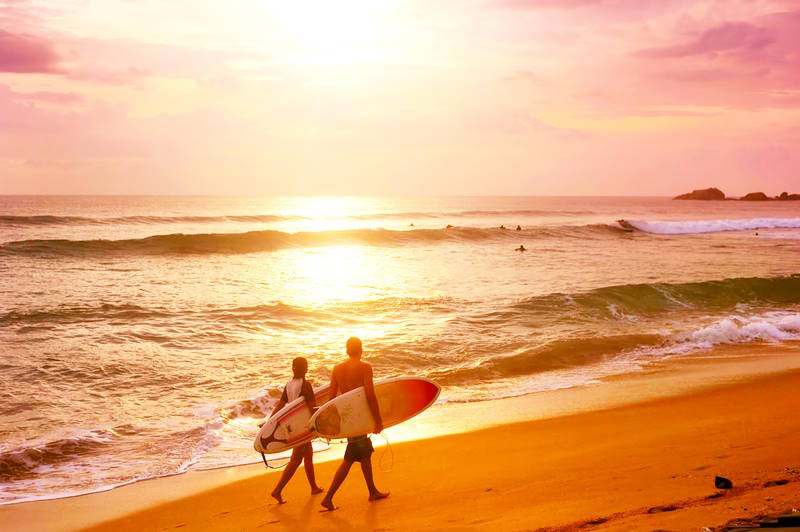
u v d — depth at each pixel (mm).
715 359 15383
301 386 7391
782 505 4766
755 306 22922
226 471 8516
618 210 131750
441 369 13875
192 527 6652
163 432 9984
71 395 11711
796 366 14500
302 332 17125
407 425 10352
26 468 8555
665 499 5676
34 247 32688
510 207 144250
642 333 17750
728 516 4625
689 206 171875
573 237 56750
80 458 8930
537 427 10039
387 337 16453
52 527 6832
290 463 7312
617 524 4910
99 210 94312
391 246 44594
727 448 7801
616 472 7168
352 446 6996
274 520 6594
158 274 27672
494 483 7305
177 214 82625
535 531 5020
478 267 32656
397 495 7180
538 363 14742
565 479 7137
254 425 10523
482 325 18141
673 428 9461
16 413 10695
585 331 17875
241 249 39062
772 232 68375
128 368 13422
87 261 31391
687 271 31922
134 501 7508
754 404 10961
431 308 20375
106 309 18938
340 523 6336
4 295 21078
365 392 6965
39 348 14719
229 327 17438
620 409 11023
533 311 20031
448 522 5906
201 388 12305
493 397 12102
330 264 33219
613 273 30562
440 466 8258
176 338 16094
